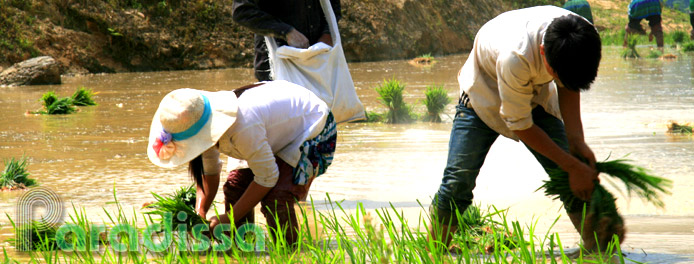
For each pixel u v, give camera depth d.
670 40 29.30
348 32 23.33
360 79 16.95
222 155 7.17
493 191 5.36
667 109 10.67
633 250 3.45
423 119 10.28
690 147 7.20
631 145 7.43
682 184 5.31
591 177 3.40
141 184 5.73
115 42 19.78
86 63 19.12
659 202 3.48
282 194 3.81
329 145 4.07
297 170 3.86
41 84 16.31
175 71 20.27
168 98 3.58
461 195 3.68
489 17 29.52
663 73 17.08
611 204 3.40
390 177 6.00
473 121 3.64
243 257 3.49
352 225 3.44
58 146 7.94
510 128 3.39
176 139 3.60
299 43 5.42
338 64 5.56
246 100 3.74
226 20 21.77
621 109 10.83
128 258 3.42
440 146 7.78
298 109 3.89
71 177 6.09
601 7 36.91
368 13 24.09
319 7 5.78
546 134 3.42
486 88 3.50
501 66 3.22
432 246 3.10
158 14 20.83
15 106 12.26
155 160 3.68
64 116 10.93
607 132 8.50
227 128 3.54
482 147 3.66
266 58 5.81
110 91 14.74
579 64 3.00
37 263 3.32
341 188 5.56
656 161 6.41
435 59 24.39
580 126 3.60
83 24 19.56
